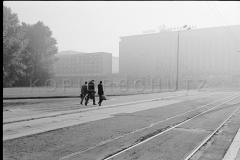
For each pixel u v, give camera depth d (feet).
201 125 28.53
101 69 294.87
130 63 288.92
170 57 251.60
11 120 31.48
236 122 30.27
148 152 18.11
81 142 21.20
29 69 189.98
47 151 18.57
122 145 20.15
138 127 27.84
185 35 119.14
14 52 134.51
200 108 46.01
